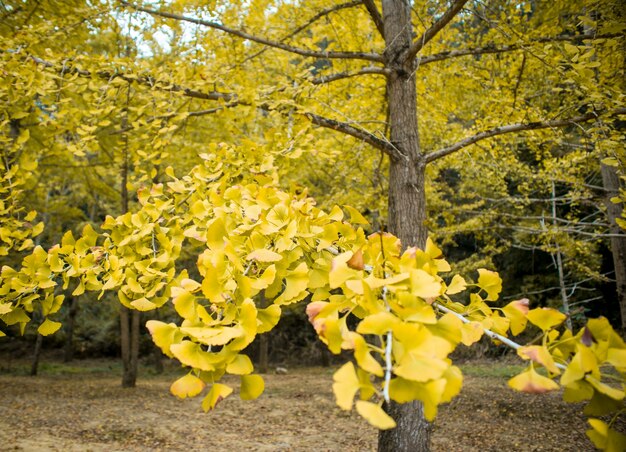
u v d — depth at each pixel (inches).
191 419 268.4
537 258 478.6
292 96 112.0
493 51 129.3
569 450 203.5
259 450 209.0
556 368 26.9
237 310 33.7
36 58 101.3
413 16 155.3
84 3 141.4
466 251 512.1
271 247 43.2
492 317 36.4
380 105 168.6
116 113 111.0
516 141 206.1
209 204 56.9
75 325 648.4
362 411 21.1
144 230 55.6
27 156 80.0
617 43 107.9
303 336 663.1
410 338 24.4
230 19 136.3
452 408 279.1
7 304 49.4
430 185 259.8
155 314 527.5
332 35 160.6
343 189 226.8
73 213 317.4
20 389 369.4
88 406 299.7
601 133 107.3
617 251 195.6
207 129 180.5
